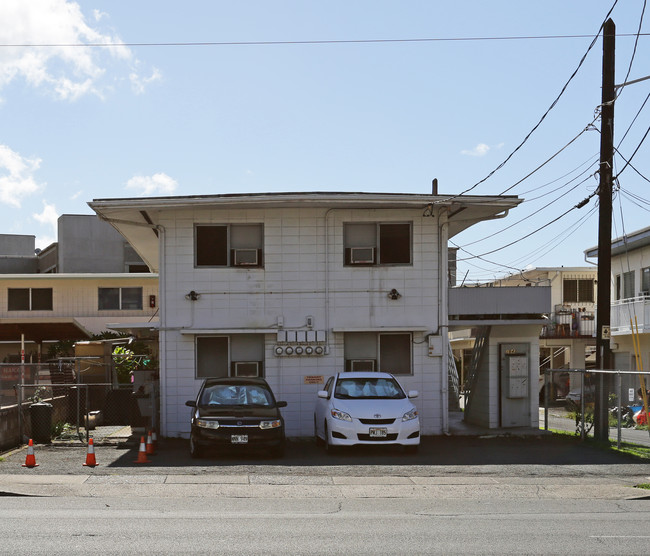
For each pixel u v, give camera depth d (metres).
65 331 42.28
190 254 20.27
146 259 29.69
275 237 20.42
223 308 20.23
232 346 20.38
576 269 39.69
